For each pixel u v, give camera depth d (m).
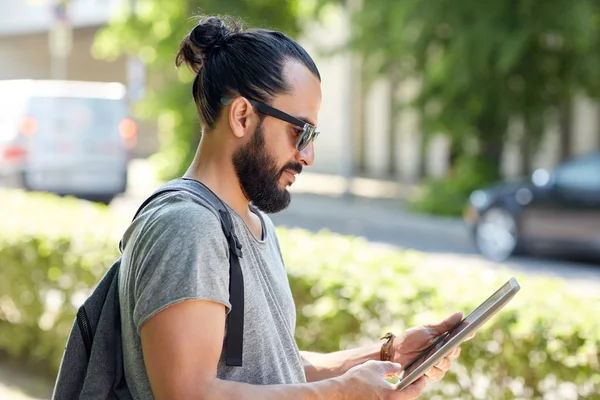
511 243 11.92
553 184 11.78
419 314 3.80
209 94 1.98
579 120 19.86
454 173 16.67
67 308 5.38
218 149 1.99
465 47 13.77
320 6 17.67
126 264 1.94
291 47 2.00
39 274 5.52
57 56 31.67
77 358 2.04
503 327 3.48
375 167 23.92
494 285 4.20
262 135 1.96
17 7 31.02
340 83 23.59
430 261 5.06
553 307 3.70
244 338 1.90
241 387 1.80
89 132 14.68
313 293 4.14
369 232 14.49
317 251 4.93
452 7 13.88
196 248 1.81
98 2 26.50
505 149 16.41
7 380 5.57
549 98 14.93
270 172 1.98
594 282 10.06
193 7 18.09
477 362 3.55
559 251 11.81
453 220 15.12
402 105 15.78
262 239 2.09
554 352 3.38
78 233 5.46
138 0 18.61
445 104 15.09
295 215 16.28
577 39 13.13
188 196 1.91
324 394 1.88
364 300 3.96
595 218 11.41
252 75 1.94
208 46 2.02
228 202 1.99
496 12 13.76
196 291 1.78
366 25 15.07
